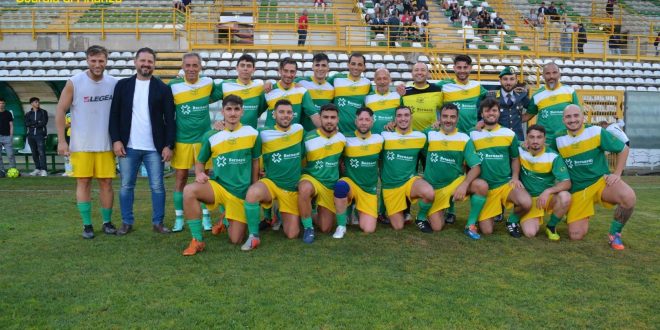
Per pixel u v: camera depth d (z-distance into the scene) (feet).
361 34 69.62
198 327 11.53
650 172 48.96
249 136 18.45
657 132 51.57
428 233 20.44
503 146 20.15
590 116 51.90
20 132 44.60
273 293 13.58
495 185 20.49
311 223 19.19
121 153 19.24
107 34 57.93
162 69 54.80
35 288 13.84
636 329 11.79
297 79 23.44
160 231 20.13
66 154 19.03
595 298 13.62
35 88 43.34
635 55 67.62
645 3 92.17
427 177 21.03
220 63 56.54
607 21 82.48
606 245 19.11
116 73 53.88
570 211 19.99
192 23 60.13
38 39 57.31
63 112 18.78
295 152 19.16
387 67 58.80
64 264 15.90
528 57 63.67
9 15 67.51
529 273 15.65
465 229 20.34
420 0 73.26
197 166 18.52
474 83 23.57
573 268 16.22
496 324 11.87
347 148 20.43
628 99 51.29
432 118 23.27
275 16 73.61
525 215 20.44
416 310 12.59
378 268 15.83
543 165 19.92
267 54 58.75
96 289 13.80
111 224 20.12
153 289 13.83
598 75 62.69
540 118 24.22
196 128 20.42
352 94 23.24
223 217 20.10
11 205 26.13
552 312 12.63
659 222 23.40
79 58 56.54
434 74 56.80
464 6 76.89
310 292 13.69
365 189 20.84
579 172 19.67
